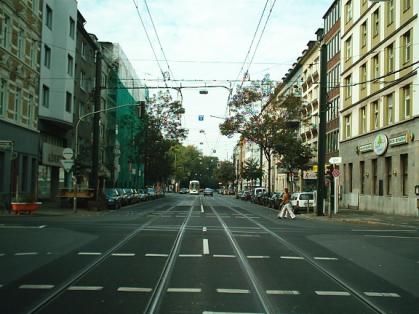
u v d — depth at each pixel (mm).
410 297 8508
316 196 34500
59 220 25109
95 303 7656
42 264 11312
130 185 84000
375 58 40156
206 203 57969
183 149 137625
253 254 13398
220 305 7609
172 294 8328
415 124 32000
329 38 57000
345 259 12969
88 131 54344
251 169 84438
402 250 15125
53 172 44875
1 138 32438
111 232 18906
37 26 38500
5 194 33125
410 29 33094
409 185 32719
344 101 47812
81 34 50312
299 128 69312
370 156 40281
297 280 9836
